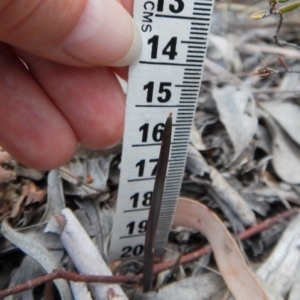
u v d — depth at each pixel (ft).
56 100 0.32
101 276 0.28
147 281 0.30
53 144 0.33
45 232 0.33
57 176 0.37
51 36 0.24
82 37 0.25
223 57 0.54
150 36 0.27
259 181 0.39
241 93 0.47
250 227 0.36
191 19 0.27
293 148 0.42
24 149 0.33
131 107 0.28
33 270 0.32
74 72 0.31
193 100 0.29
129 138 0.29
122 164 0.30
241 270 0.30
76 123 0.33
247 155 0.41
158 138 0.30
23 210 0.36
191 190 0.39
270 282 0.32
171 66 0.28
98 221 0.35
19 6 0.22
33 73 0.32
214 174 0.38
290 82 0.49
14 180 0.37
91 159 0.39
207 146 0.42
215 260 0.33
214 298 0.31
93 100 0.32
